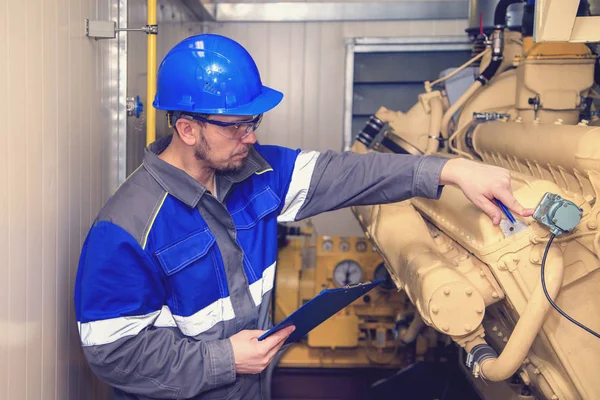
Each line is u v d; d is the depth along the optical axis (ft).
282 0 12.50
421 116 8.69
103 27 5.81
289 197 5.26
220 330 4.80
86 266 4.45
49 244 4.91
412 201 7.21
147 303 4.56
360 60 12.57
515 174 5.20
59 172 5.09
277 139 12.91
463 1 12.31
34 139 4.54
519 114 7.06
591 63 6.60
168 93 4.56
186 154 4.68
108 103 6.57
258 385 5.16
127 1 6.73
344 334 10.28
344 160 5.24
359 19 12.48
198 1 10.72
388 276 10.24
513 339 4.42
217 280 4.76
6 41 4.05
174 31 9.98
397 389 9.47
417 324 8.87
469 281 4.79
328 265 10.51
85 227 5.83
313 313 4.60
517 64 7.02
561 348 4.63
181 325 4.76
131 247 4.38
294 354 10.61
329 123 12.83
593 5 5.04
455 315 4.69
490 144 6.84
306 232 10.48
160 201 4.58
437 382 9.46
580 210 4.22
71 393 5.57
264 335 4.58
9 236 4.14
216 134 4.45
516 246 4.51
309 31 12.66
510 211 4.58
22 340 4.40
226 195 4.94
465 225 5.22
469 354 4.83
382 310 10.39
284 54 12.73
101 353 4.43
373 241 6.98
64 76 5.16
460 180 4.61
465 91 8.40
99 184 6.28
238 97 4.45
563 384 4.83
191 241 4.64
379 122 8.67
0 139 3.97
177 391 4.55
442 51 12.41
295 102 12.80
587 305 4.68
